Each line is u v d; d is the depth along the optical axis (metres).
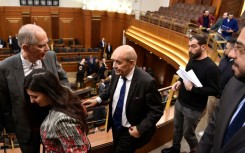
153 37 8.70
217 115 1.24
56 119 1.11
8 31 10.38
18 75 1.54
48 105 1.21
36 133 1.56
